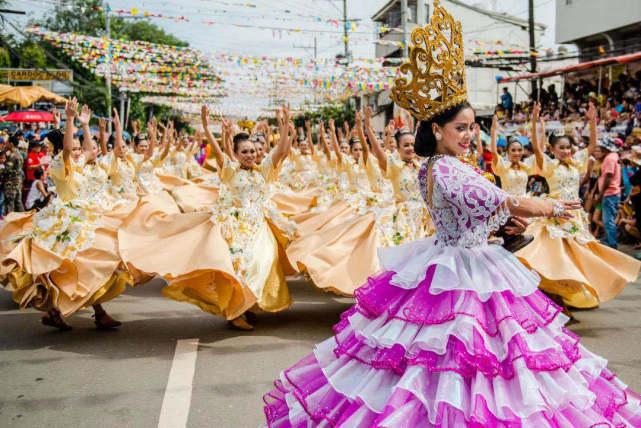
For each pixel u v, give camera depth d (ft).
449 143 9.82
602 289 20.74
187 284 19.83
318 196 35.19
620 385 9.47
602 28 72.43
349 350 9.34
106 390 15.19
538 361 8.49
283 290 20.88
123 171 28.45
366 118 22.47
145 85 66.03
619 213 37.70
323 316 22.35
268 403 10.45
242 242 20.33
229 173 20.80
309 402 9.20
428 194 9.83
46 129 75.31
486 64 69.05
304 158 41.09
